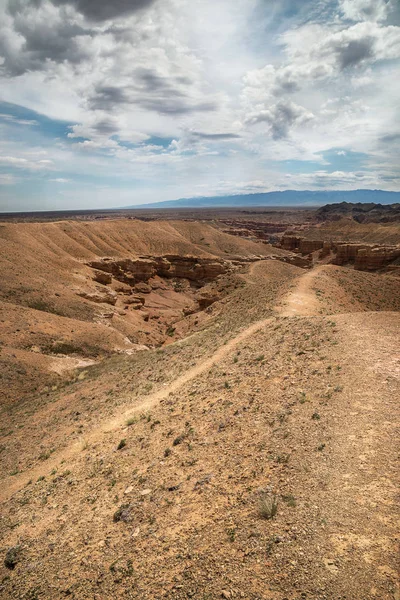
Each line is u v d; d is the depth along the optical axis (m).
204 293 76.19
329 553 5.95
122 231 140.25
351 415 10.59
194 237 162.62
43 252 94.62
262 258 141.25
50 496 12.66
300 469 8.62
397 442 8.75
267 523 7.13
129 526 9.02
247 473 9.28
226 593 5.81
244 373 17.55
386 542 5.91
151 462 12.11
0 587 8.41
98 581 7.37
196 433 13.02
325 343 17.98
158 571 6.97
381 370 13.34
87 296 78.62
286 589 5.50
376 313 22.77
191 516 8.38
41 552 9.27
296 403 12.45
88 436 17.64
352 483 7.62
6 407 31.58
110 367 36.97
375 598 4.95
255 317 33.16
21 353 42.22
